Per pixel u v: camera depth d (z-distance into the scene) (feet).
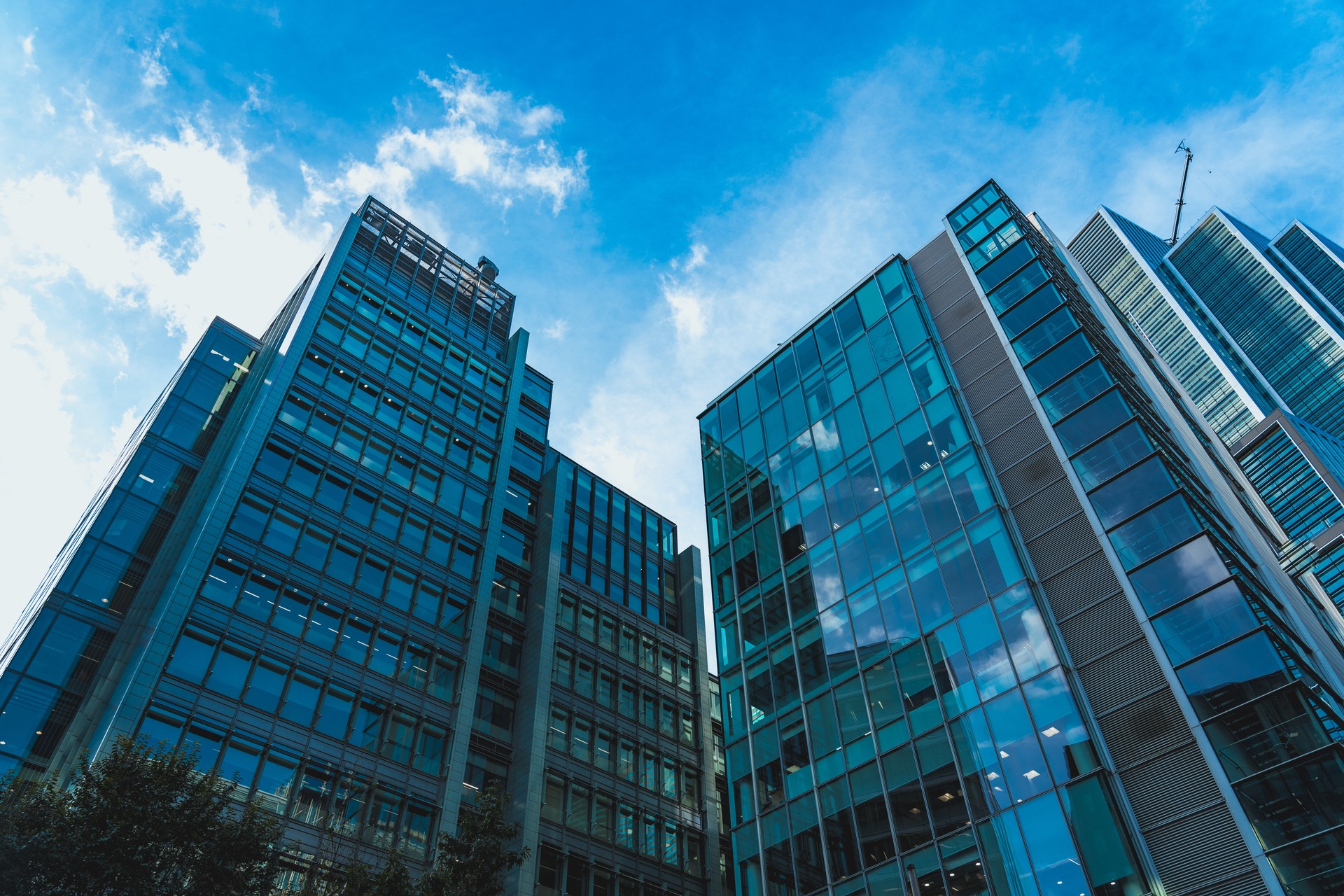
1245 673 86.53
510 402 241.76
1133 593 99.66
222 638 145.07
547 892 154.81
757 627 140.97
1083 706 95.40
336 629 161.27
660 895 171.63
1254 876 76.28
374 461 193.77
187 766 77.71
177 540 162.71
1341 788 75.31
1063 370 126.00
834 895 104.17
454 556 192.34
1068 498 113.19
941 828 98.17
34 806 68.33
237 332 213.87
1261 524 163.94
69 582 149.28
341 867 130.62
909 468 133.69
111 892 68.28
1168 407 152.97
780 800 118.73
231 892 75.10
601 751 185.68
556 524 220.64
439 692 167.73
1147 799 86.02
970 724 102.78
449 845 88.94
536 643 192.95
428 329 237.66
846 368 158.81
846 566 132.67
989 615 109.50
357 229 244.01
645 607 234.38
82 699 136.36
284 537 165.68
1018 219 155.22
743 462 165.89
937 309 152.35
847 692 119.44
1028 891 87.45
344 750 146.82
